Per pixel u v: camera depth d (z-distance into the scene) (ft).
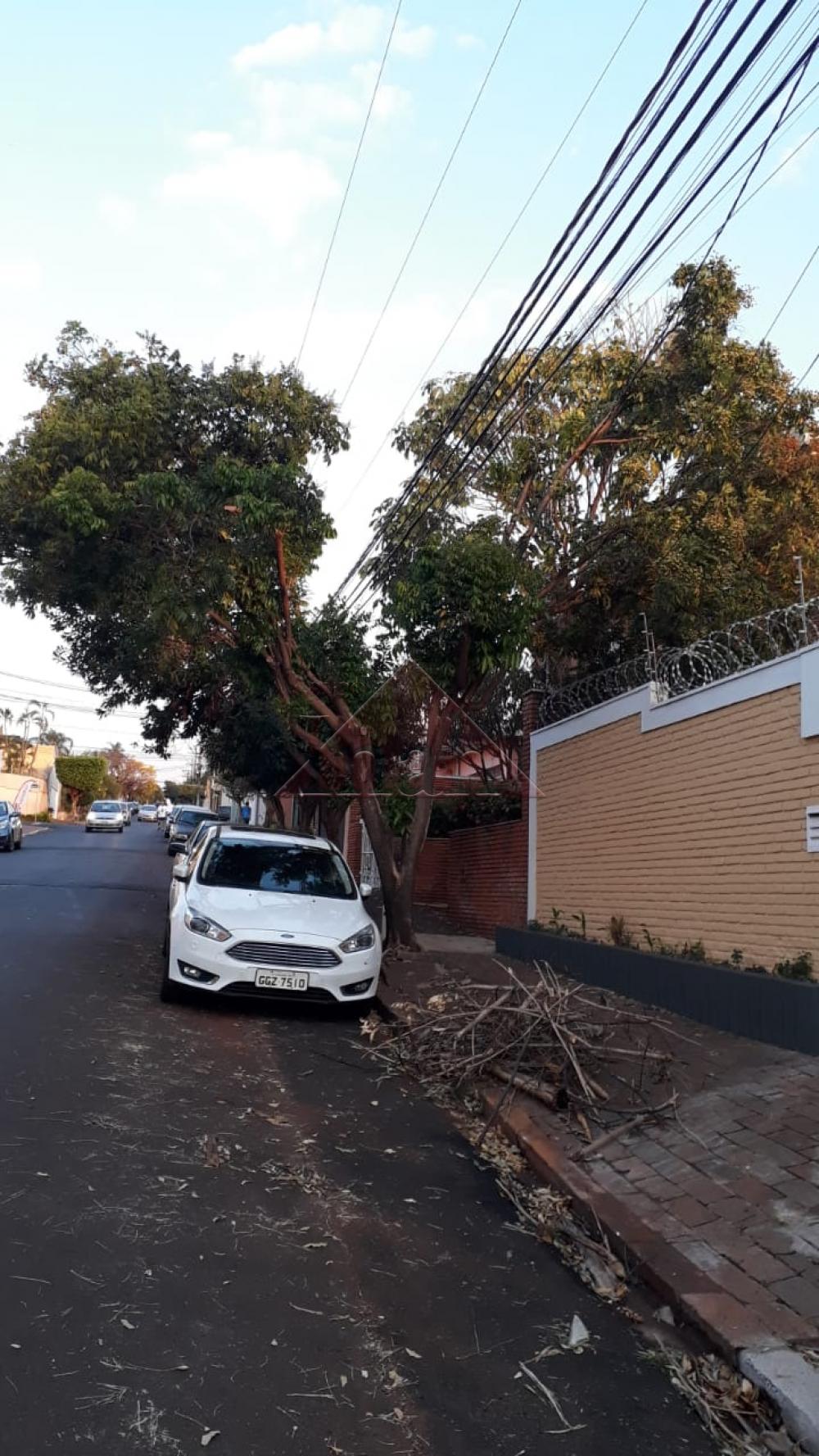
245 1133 20.88
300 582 49.11
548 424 45.50
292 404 44.80
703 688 33.47
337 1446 11.13
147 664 67.31
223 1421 11.32
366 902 65.62
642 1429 12.14
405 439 49.29
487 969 41.98
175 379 44.78
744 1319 14.19
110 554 44.24
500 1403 12.36
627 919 37.73
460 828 61.11
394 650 42.73
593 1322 14.64
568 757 43.62
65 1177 17.43
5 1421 10.91
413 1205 18.25
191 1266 14.82
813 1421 11.99
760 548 47.75
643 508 43.47
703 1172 19.53
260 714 72.49
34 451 42.73
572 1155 20.86
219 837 38.01
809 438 48.60
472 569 39.45
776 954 29.14
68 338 44.68
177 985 32.30
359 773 48.26
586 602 47.44
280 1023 31.32
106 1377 11.87
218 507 42.11
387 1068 27.43
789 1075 24.26
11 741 226.38
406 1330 13.82
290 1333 13.34
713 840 32.48
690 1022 30.66
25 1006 29.96
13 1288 13.62
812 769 28.07
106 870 89.61
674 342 43.11
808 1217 17.21
